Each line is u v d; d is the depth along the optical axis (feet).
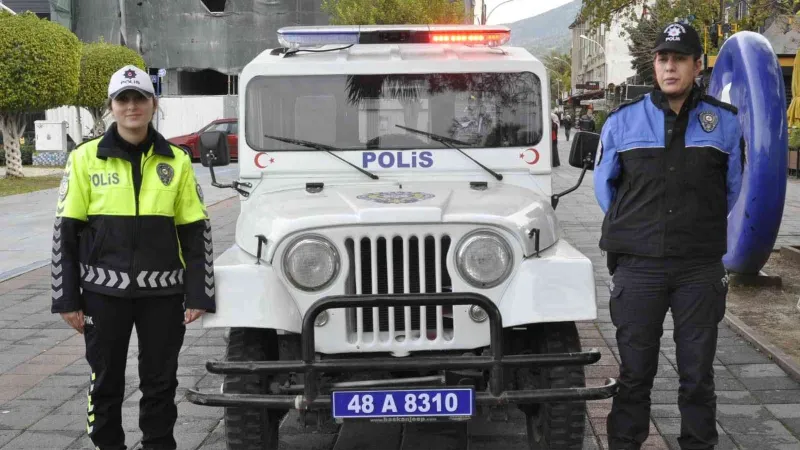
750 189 25.95
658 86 13.74
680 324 13.78
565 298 13.38
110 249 13.61
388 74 16.99
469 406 12.63
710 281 13.58
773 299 26.68
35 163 90.99
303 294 13.57
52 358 22.34
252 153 16.99
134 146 13.73
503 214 13.80
